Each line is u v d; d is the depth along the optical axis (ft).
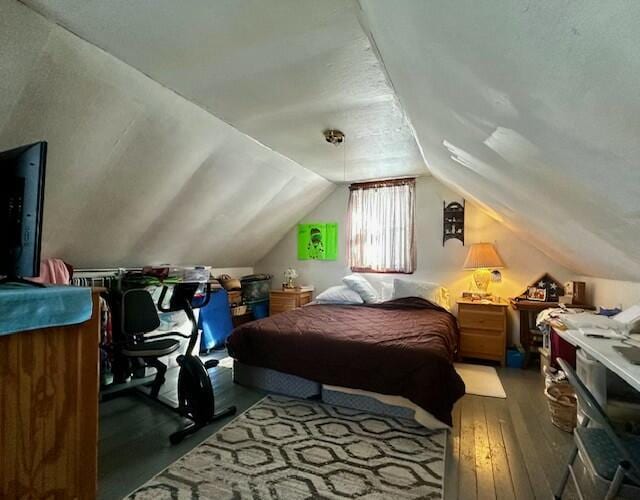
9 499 3.91
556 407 7.86
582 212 5.30
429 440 7.27
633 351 5.15
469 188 10.73
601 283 10.30
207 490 5.64
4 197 4.70
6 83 5.65
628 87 2.07
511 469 6.30
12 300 3.86
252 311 16.99
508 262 13.74
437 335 9.12
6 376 3.91
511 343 13.53
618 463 4.20
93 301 4.73
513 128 3.93
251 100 7.77
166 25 5.29
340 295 14.55
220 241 14.21
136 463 6.37
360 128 9.43
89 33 5.50
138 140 8.07
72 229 8.94
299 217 17.17
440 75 4.09
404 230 15.29
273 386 9.77
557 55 2.23
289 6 4.83
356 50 5.88
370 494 5.58
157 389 9.34
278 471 6.17
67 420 4.44
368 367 8.31
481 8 2.30
